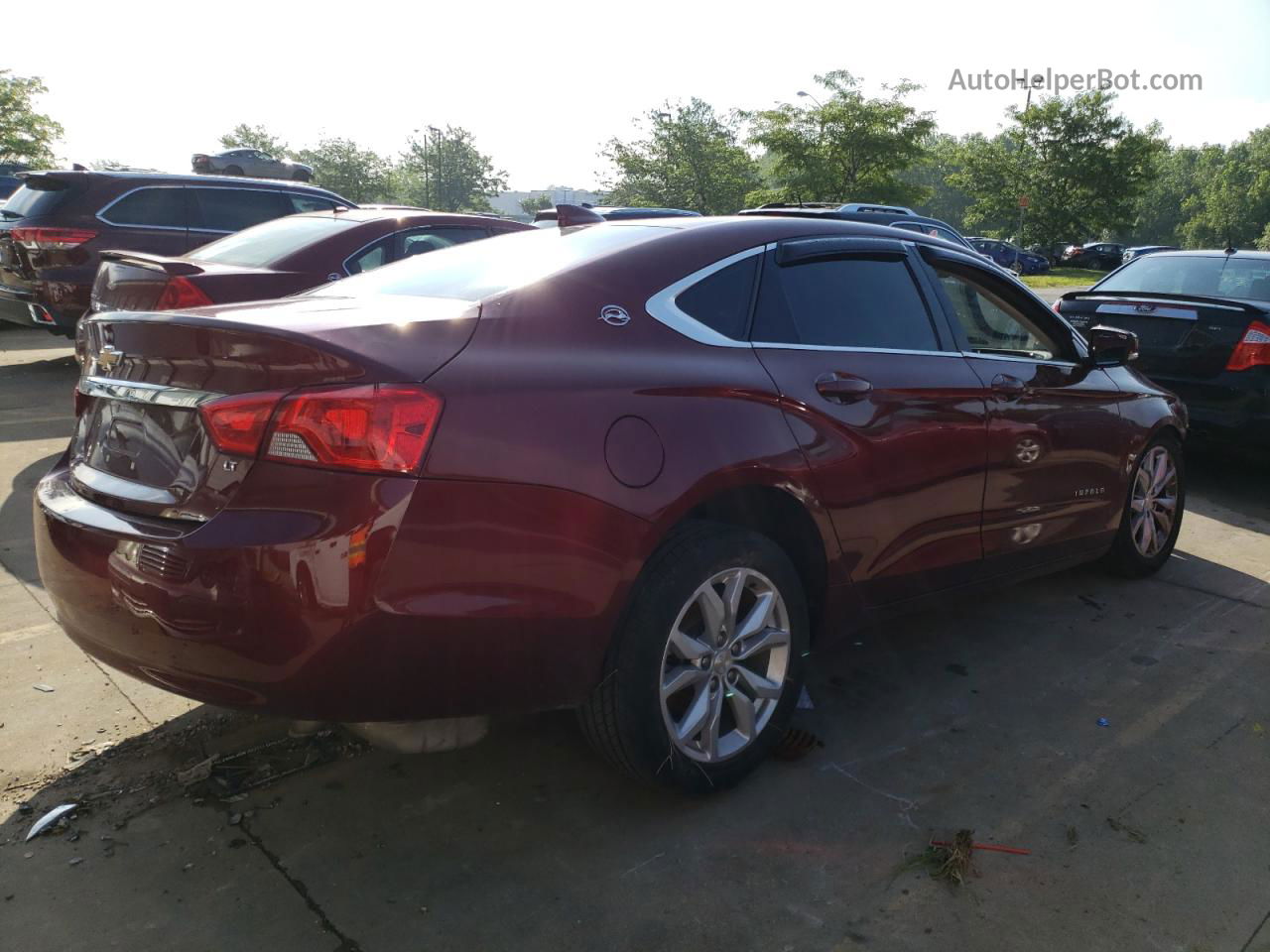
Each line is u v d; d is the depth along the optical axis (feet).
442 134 235.20
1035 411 11.35
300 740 9.21
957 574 10.81
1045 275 133.39
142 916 6.78
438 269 9.48
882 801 8.46
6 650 10.80
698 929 6.80
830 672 11.08
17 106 136.67
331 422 6.32
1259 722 10.03
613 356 7.77
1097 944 6.74
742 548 8.14
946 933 6.82
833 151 133.18
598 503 7.12
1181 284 21.47
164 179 26.66
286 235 18.78
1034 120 159.43
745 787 8.65
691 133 153.79
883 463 9.39
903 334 10.19
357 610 6.31
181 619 6.51
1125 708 10.31
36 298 25.79
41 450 19.39
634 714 7.61
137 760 8.78
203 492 6.70
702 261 8.89
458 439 6.57
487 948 6.57
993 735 9.68
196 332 6.95
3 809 7.99
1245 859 7.75
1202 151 398.62
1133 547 13.98
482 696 6.96
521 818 8.09
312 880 7.22
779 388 8.60
